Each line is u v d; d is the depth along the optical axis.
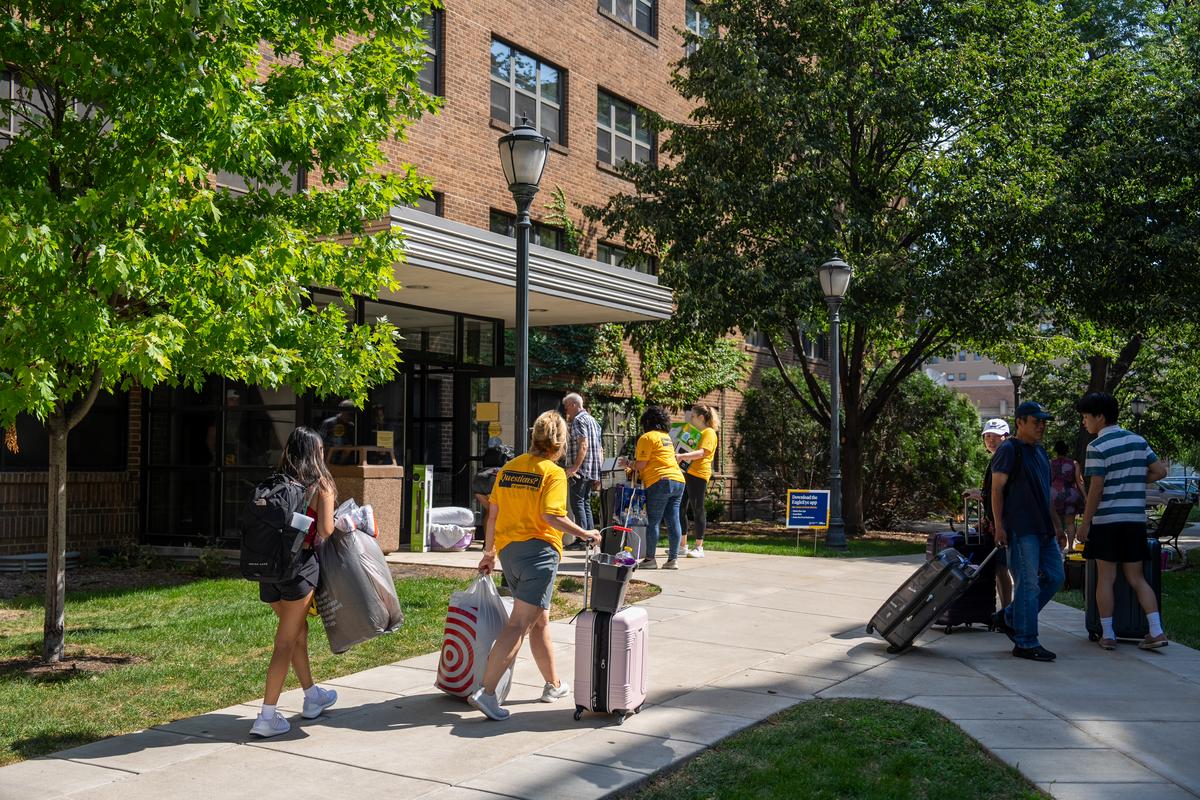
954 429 23.86
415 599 9.81
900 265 18.39
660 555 14.01
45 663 7.35
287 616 5.66
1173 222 19.97
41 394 6.08
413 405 15.52
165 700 6.39
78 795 4.70
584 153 21.38
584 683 5.86
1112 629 8.25
